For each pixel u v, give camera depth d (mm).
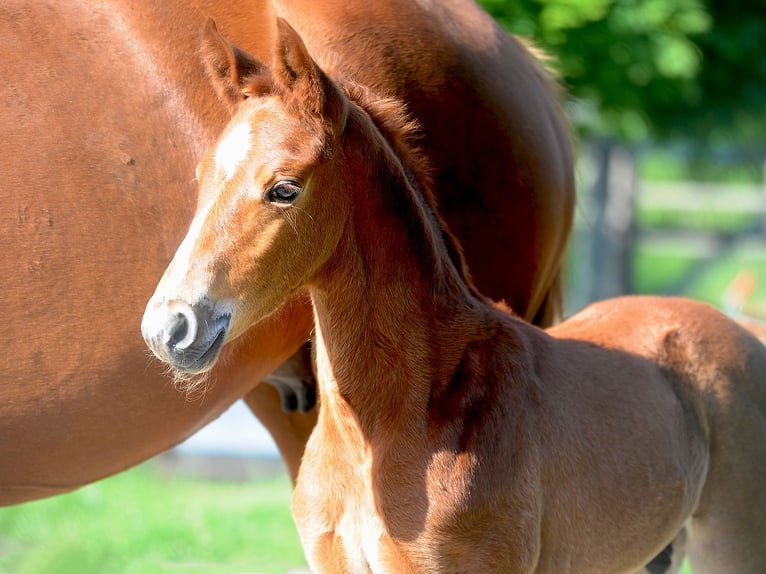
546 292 4512
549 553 3432
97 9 3430
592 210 11898
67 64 3352
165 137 3430
